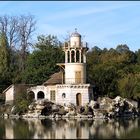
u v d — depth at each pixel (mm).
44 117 130000
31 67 159625
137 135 82062
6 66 169875
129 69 169750
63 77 142750
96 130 91250
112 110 128750
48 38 179625
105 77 152125
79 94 135625
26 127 98438
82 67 138250
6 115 136500
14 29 187500
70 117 128625
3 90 156750
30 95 144750
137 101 147375
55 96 138375
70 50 138750
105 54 189625
